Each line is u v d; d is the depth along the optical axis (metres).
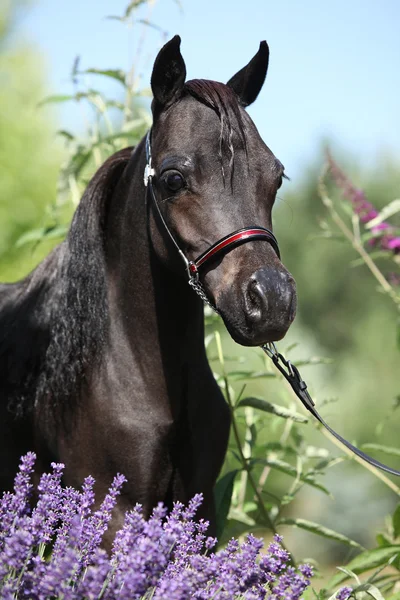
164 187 2.88
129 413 3.11
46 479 2.45
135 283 3.18
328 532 3.95
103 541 3.07
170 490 3.16
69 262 3.29
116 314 3.25
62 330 3.25
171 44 2.95
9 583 2.03
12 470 3.49
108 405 3.14
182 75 3.00
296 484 4.25
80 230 3.29
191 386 3.22
